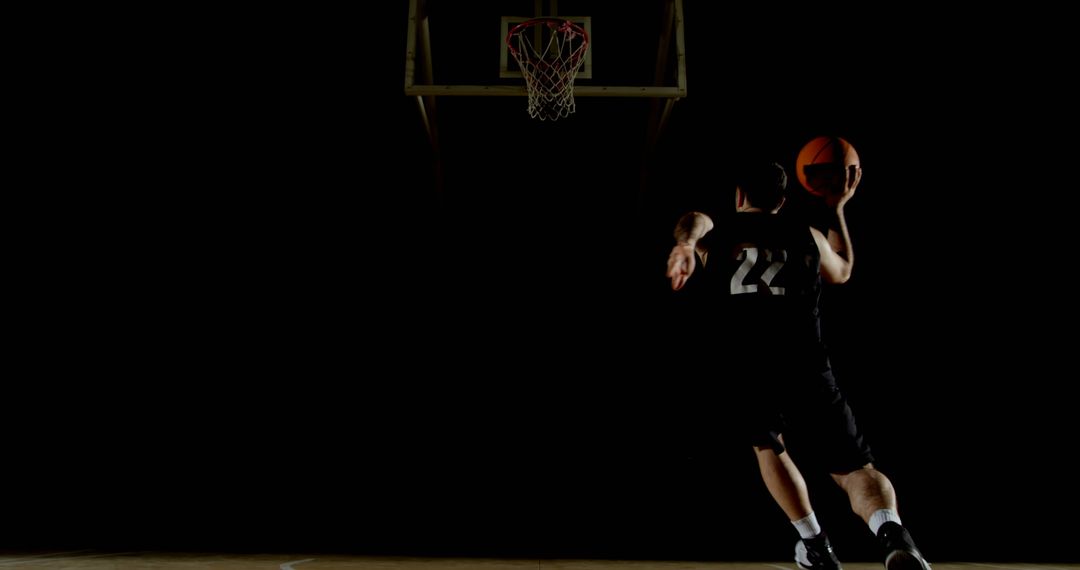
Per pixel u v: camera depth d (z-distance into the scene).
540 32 4.62
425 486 6.07
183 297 6.04
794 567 3.11
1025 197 5.43
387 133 5.69
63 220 5.74
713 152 5.55
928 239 5.71
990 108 5.21
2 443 5.64
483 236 6.38
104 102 5.34
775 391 1.60
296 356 6.20
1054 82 5.02
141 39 5.11
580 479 6.06
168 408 5.98
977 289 5.67
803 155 2.04
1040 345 5.53
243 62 5.25
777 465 1.63
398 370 6.27
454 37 5.21
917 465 5.61
